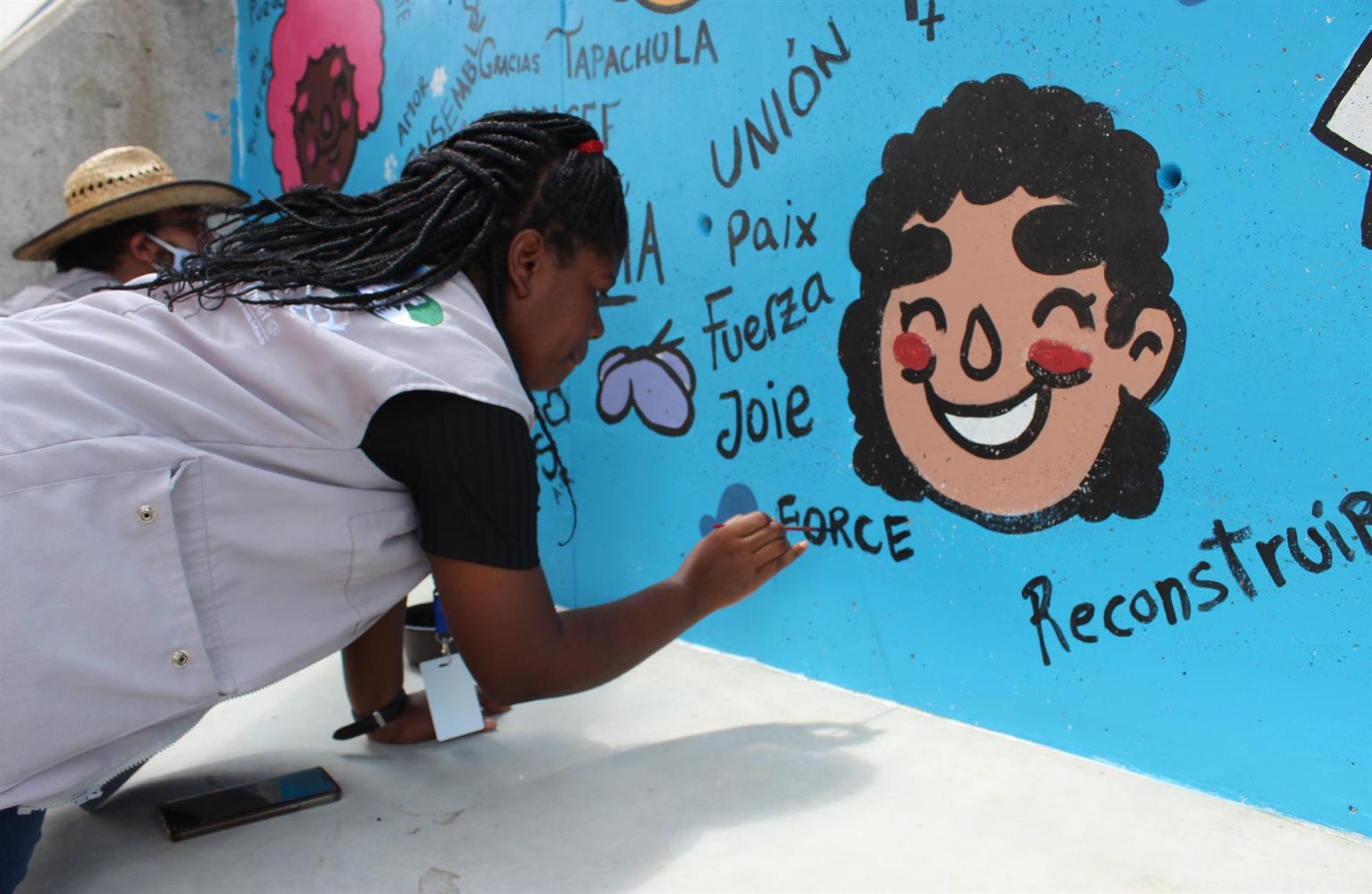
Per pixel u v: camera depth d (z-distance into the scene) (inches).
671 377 74.3
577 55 78.9
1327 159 44.6
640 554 78.6
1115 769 53.9
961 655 60.1
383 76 103.7
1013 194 54.9
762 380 68.4
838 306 63.6
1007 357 56.0
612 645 48.4
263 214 50.8
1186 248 49.0
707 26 68.9
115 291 46.3
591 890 44.8
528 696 46.6
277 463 43.5
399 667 61.2
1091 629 54.3
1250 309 47.4
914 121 58.7
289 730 64.6
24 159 122.4
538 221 48.0
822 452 65.7
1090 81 51.6
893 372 61.2
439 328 44.5
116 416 41.3
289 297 44.9
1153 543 51.5
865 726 60.6
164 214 87.7
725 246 69.6
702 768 56.2
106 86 127.0
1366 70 43.2
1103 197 51.7
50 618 38.6
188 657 41.8
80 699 39.6
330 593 45.9
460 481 42.8
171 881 46.8
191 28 132.3
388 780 56.8
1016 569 57.1
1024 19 53.6
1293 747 47.8
